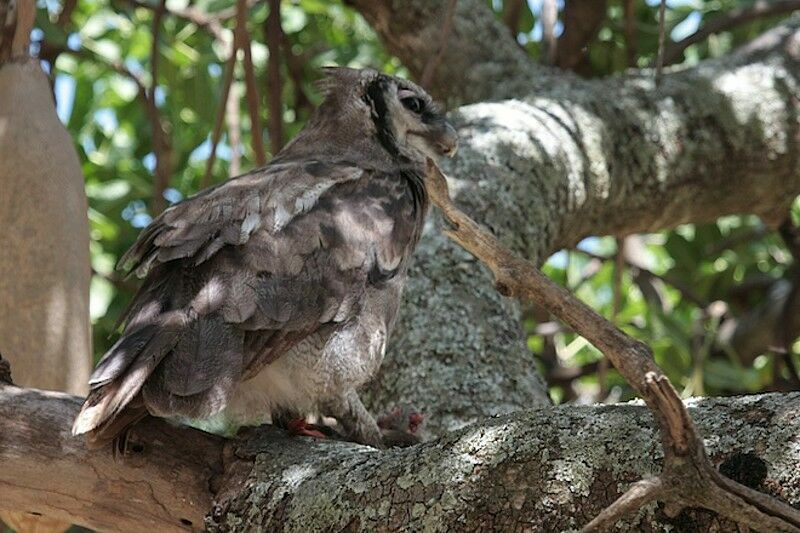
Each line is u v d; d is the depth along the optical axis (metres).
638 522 5.20
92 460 6.42
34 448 6.44
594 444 5.47
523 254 9.54
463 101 11.52
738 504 4.79
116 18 13.76
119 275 12.86
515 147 10.04
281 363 7.21
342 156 8.59
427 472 5.71
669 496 4.84
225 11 13.21
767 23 13.59
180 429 6.54
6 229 7.30
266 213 7.26
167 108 13.95
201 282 6.86
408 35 11.67
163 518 6.39
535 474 5.50
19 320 7.19
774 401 5.34
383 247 7.68
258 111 9.92
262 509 6.08
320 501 5.91
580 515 5.38
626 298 14.77
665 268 16.11
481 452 5.65
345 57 13.45
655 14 13.11
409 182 8.34
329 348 7.32
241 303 6.81
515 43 11.80
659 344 12.39
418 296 8.95
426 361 8.58
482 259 5.39
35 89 7.63
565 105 10.70
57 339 7.20
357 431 7.63
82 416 6.09
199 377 6.39
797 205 15.22
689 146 11.02
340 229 7.48
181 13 12.65
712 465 4.93
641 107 11.01
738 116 11.18
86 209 7.64
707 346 11.98
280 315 6.95
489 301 8.98
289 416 7.38
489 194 9.59
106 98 14.41
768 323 13.03
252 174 7.71
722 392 12.77
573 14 12.19
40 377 7.14
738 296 13.73
